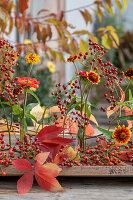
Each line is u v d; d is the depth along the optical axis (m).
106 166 0.90
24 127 1.01
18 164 0.87
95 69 1.01
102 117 1.10
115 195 0.85
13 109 0.99
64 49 2.28
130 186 0.90
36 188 0.88
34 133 1.14
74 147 1.04
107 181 0.93
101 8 2.23
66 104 1.04
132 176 0.90
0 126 1.14
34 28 2.21
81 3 3.96
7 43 1.02
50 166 0.87
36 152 1.00
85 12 2.24
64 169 0.90
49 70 3.48
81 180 0.93
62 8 4.93
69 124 1.12
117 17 4.86
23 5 2.10
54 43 3.44
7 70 0.99
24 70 1.43
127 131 0.94
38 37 2.21
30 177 0.86
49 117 1.15
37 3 5.04
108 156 1.00
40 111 1.14
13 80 0.99
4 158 0.94
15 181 0.92
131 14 5.09
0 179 0.93
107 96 1.07
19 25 2.21
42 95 1.53
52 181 0.85
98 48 1.03
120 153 1.00
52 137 0.91
